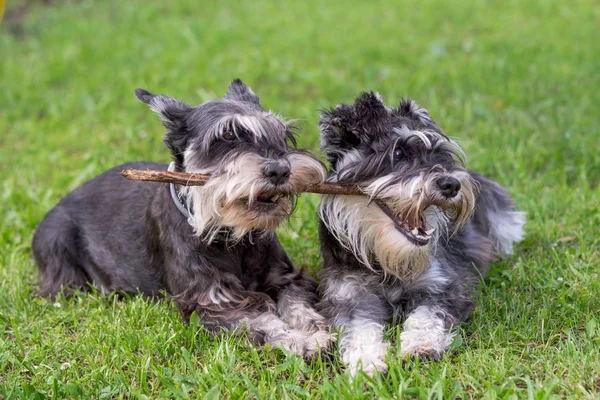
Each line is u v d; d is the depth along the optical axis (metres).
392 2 14.23
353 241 4.86
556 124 8.23
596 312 4.71
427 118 5.01
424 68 10.27
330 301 4.93
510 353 4.32
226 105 4.82
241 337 4.62
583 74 9.71
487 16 13.07
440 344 4.38
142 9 14.23
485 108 8.84
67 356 4.69
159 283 5.42
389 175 4.57
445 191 4.47
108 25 13.39
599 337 4.30
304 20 13.28
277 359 4.48
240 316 4.78
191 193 4.82
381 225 4.67
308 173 4.57
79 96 9.98
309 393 4.04
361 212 4.78
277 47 11.63
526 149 7.62
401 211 4.54
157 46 11.96
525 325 4.59
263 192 4.42
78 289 5.75
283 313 4.96
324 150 4.93
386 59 10.85
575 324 4.61
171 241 5.02
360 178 4.70
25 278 6.00
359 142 4.79
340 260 5.03
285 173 4.41
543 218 6.36
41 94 10.23
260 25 12.95
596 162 7.20
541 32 11.93
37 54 11.89
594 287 4.99
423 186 4.44
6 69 11.15
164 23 13.27
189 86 10.12
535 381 4.01
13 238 6.66
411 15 13.23
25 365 4.55
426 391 3.86
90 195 6.05
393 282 4.95
